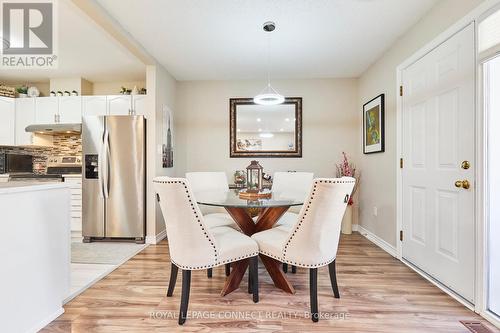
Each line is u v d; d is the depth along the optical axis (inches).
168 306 68.0
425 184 85.7
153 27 93.7
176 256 63.5
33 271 57.2
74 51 116.7
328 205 60.3
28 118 143.8
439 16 78.0
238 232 77.9
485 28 61.5
